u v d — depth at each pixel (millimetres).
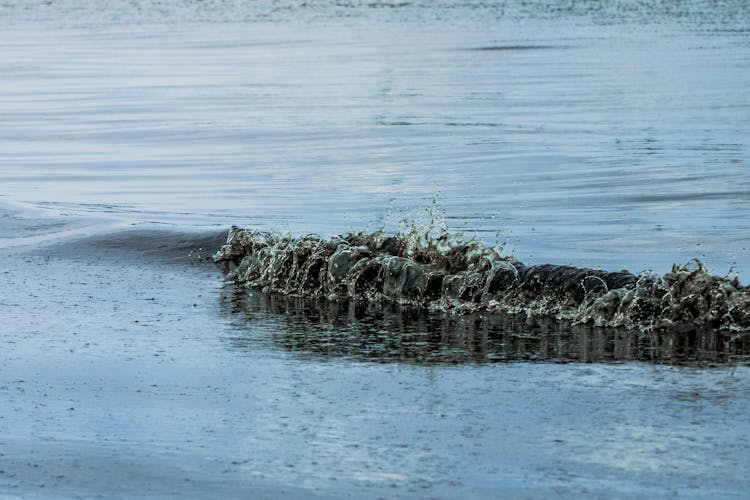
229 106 68062
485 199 38719
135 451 16500
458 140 53562
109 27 142250
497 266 24578
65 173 45969
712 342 21156
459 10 165875
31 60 98250
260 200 39188
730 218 34531
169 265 28172
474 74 84875
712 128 55906
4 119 63375
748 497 14773
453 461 15930
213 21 152125
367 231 33094
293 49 107750
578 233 32625
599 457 15977
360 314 23750
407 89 76125
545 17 150625
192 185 42656
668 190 39875
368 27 138125
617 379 19125
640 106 65438
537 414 17562
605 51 102500
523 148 50688
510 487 15141
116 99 72250
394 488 15180
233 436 16938
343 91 75250
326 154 50000
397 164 46938
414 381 19172
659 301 22578
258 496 15070
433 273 24875
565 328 22375
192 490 15281
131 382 19359
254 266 26938
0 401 18531
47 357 20797
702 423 17094
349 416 17625
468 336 21906
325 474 15633
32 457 16359
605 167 45281
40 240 30297
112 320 23281
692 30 126688
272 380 19344
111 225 31516
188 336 22109
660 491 14961
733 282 23500
